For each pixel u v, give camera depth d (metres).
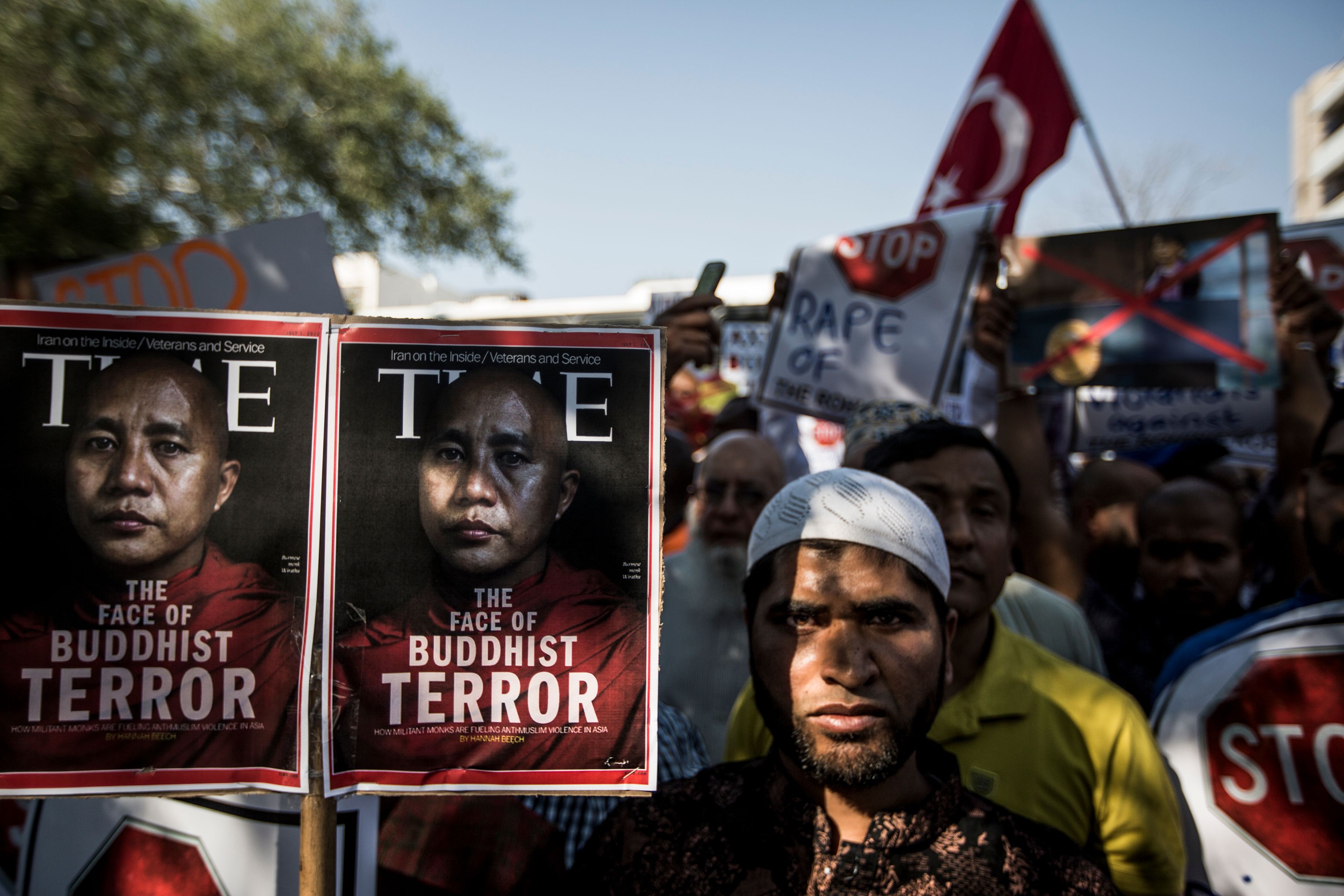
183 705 1.34
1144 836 1.83
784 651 1.38
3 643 1.32
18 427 1.34
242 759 1.35
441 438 1.40
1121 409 4.64
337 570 1.37
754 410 4.76
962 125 5.13
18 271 3.07
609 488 1.41
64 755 1.32
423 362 1.41
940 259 3.61
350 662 1.36
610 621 1.39
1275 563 3.26
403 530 1.39
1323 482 2.03
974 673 2.00
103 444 1.35
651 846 1.48
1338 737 1.95
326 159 13.27
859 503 1.39
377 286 18.16
